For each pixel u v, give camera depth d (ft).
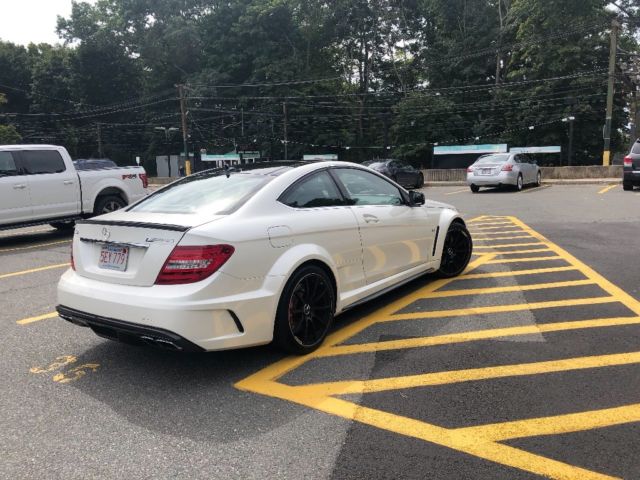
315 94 157.99
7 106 182.60
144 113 180.96
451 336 15.23
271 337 13.08
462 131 144.15
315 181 15.47
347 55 181.16
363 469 8.98
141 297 11.93
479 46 147.23
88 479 8.94
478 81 148.87
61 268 26.76
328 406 11.27
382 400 11.46
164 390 12.29
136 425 10.71
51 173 35.47
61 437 10.32
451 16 154.61
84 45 176.65
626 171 57.21
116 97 185.26
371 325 16.39
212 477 8.89
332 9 167.32
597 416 10.52
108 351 14.92
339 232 15.12
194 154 168.35
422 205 19.86
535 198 54.49
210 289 11.83
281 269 13.12
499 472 8.79
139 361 14.10
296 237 13.74
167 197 15.33
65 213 36.19
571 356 13.52
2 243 35.68
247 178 14.98
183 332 11.55
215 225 12.34
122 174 39.88
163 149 181.27
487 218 41.09
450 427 10.27
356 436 10.03
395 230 17.67
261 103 155.43
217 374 13.09
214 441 10.02
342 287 15.35
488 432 10.03
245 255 12.45
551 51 125.08
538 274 22.17
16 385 12.76
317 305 14.38
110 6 181.37
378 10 169.78
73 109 180.14
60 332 16.62
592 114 123.54
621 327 15.49
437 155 119.96
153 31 173.68
